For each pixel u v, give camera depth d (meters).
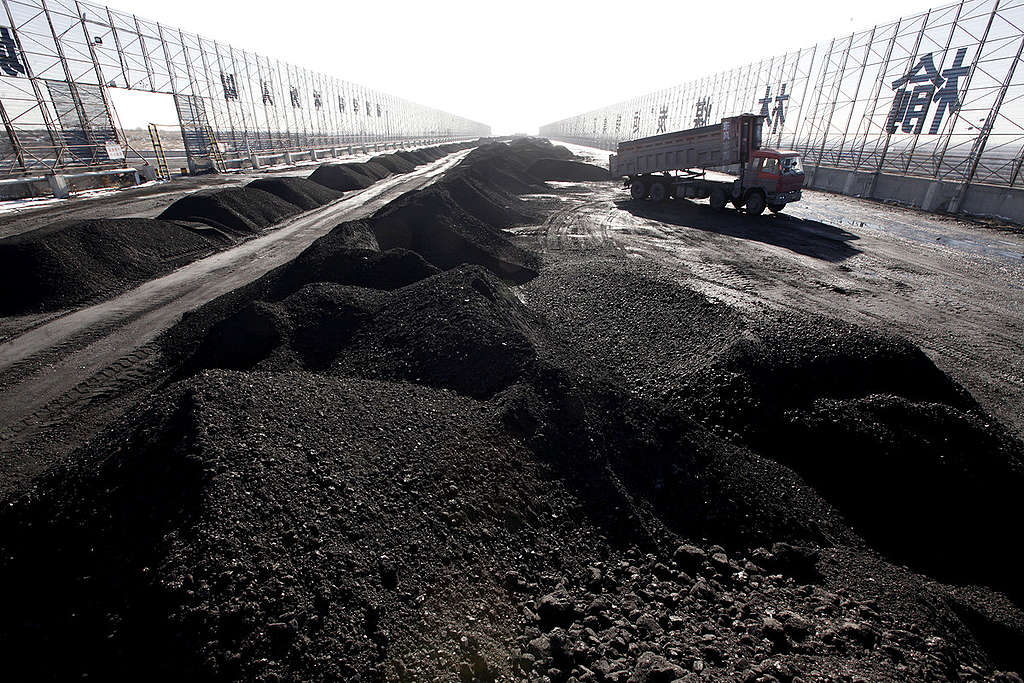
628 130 69.69
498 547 3.44
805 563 3.70
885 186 22.34
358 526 3.08
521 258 12.42
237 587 2.48
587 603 3.24
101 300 10.01
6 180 19.67
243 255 13.65
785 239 15.32
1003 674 2.99
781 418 5.20
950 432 4.73
